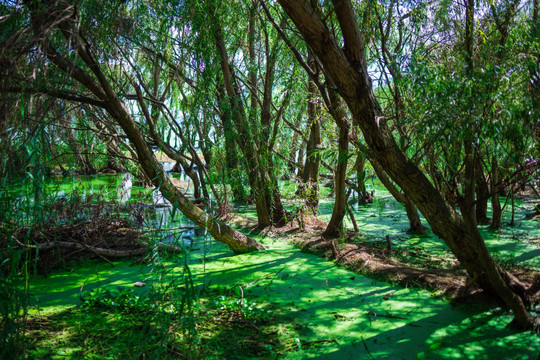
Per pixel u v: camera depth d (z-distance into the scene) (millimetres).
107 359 3508
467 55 4031
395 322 4164
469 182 4113
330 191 12539
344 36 3912
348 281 5344
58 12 3811
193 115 7031
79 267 5957
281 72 8336
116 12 5293
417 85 3812
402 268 5438
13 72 3363
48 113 4375
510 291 3900
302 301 4723
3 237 3740
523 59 3691
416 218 7766
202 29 6180
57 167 9750
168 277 5168
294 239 7297
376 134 4012
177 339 3816
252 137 7352
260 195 7949
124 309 4477
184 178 15398
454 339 3793
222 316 4305
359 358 3523
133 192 11805
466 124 3457
